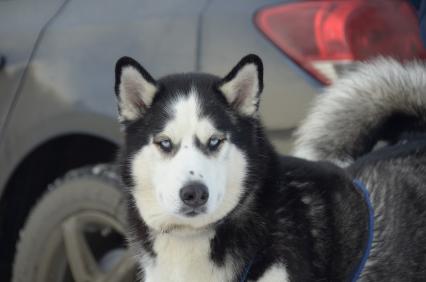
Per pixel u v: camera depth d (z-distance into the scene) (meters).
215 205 4.33
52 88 5.56
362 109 5.17
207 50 5.16
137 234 4.65
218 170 4.37
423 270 4.73
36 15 5.88
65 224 5.56
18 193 5.93
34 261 5.64
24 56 5.74
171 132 4.41
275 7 5.11
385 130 5.41
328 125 5.12
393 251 4.68
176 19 5.30
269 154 4.61
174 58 5.24
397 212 4.74
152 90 4.53
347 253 4.54
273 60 5.04
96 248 5.61
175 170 4.32
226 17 5.18
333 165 4.79
